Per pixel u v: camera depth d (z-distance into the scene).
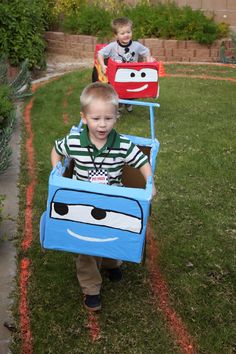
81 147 2.84
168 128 6.52
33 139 5.98
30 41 9.34
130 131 6.38
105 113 2.72
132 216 2.66
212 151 5.70
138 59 6.92
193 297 3.31
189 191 4.74
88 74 9.38
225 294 3.36
